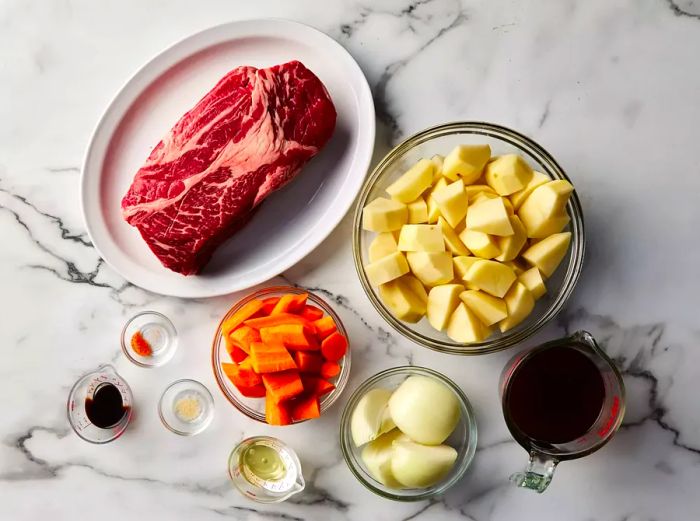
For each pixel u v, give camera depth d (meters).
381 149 0.92
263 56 0.91
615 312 0.91
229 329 0.87
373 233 0.90
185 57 0.90
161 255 0.88
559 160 0.91
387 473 0.88
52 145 0.93
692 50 0.90
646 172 0.91
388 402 0.89
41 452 0.93
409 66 0.92
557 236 0.84
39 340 0.93
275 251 0.92
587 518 0.91
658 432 0.91
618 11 0.91
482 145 0.83
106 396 0.92
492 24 0.91
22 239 0.93
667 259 0.91
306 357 0.86
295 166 0.87
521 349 0.91
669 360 0.91
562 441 0.85
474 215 0.81
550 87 0.91
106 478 0.93
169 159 0.87
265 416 0.90
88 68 0.92
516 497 0.92
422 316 0.88
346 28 0.92
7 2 0.92
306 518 0.92
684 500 0.91
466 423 0.90
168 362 0.93
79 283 0.93
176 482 0.93
